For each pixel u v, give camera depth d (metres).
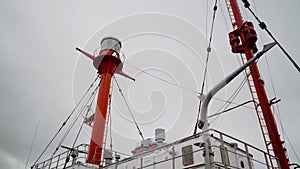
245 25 18.53
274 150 14.44
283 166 13.69
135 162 13.80
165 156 12.22
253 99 16.62
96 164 17.30
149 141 17.78
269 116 15.40
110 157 18.50
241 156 12.38
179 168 11.14
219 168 10.32
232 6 20.78
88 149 18.66
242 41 18.55
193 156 10.79
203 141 9.67
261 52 10.54
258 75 16.89
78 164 15.66
